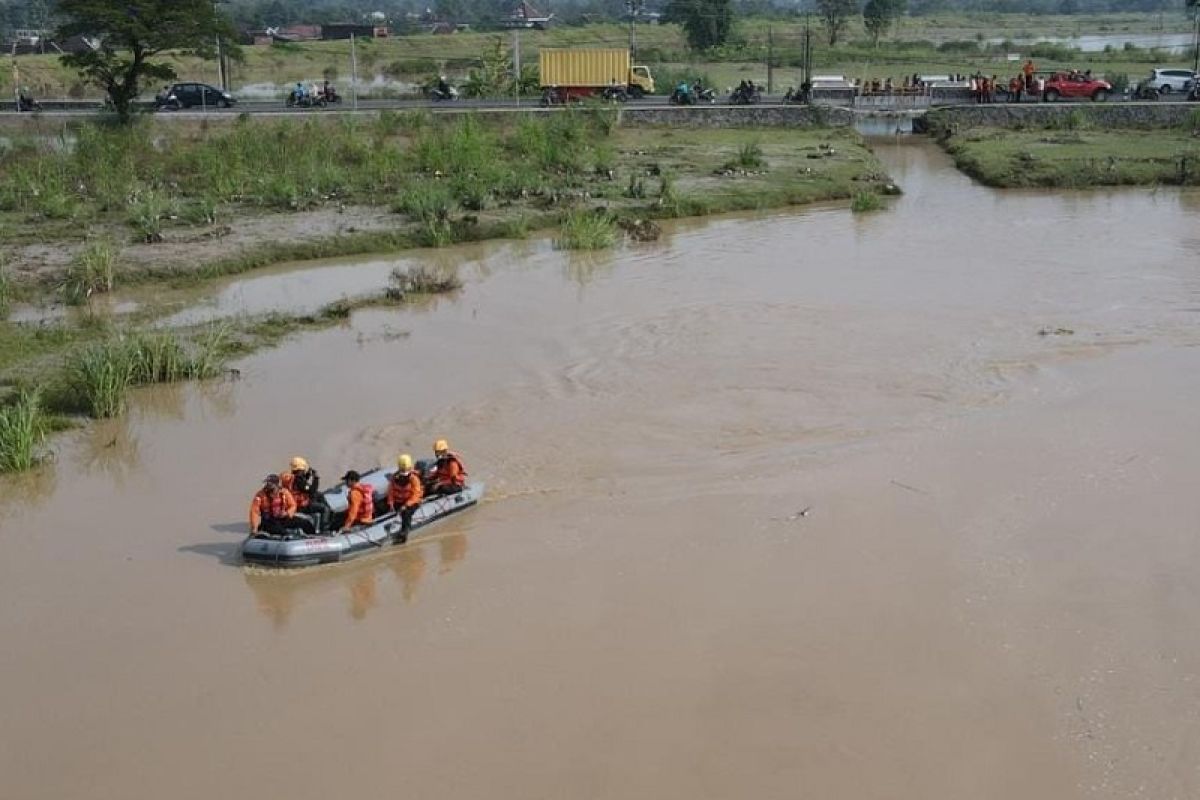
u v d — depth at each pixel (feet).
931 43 345.51
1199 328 80.33
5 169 134.41
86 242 105.50
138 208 113.29
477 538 52.80
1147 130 176.45
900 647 43.52
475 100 205.46
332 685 42.19
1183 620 44.83
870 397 68.33
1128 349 76.23
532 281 96.68
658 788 36.40
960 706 40.09
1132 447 60.54
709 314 85.30
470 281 97.19
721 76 255.50
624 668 42.57
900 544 51.11
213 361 74.95
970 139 173.27
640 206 124.57
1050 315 83.92
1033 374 71.67
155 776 37.65
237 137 146.00
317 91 211.82
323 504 51.90
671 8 322.96
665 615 45.96
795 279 95.61
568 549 51.44
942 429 63.46
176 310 88.33
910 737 38.58
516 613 46.50
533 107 189.37
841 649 43.45
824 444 61.82
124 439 64.23
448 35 371.35
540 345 79.05
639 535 52.49
